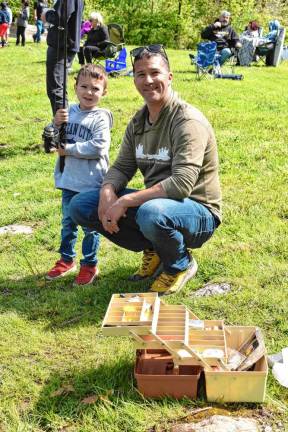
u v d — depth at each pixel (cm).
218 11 1720
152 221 217
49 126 475
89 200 239
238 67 980
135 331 172
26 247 302
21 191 392
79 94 254
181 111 222
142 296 193
